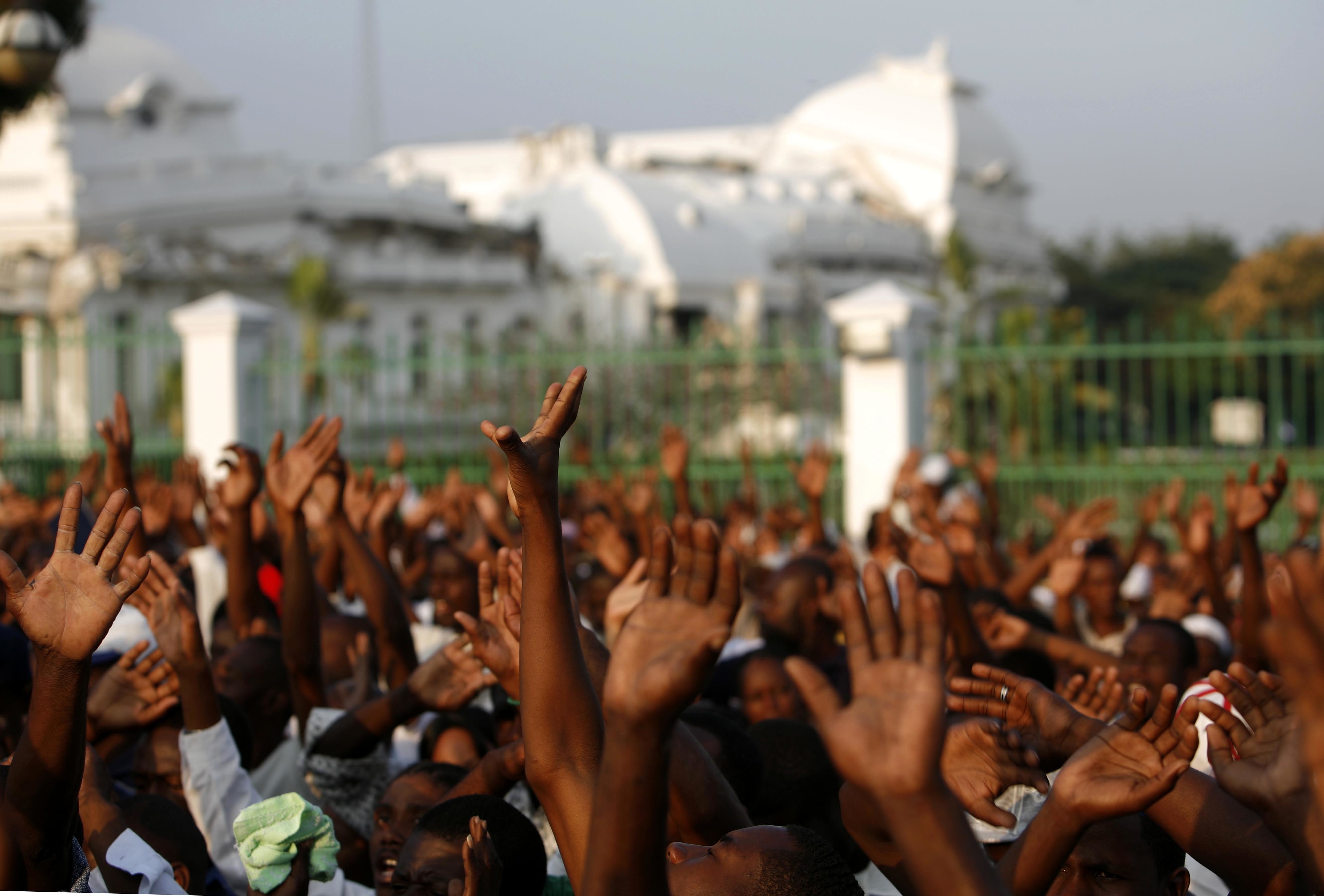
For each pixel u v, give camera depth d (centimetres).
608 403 1282
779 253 4409
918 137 5744
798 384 1270
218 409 1223
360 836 361
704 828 255
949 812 163
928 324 1132
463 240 3484
